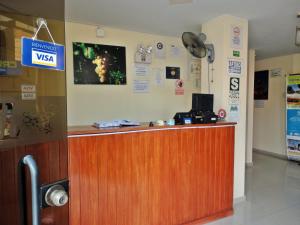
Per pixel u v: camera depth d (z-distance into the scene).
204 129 2.59
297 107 5.02
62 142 1.08
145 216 2.24
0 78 0.86
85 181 1.91
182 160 2.45
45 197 0.90
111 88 3.67
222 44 2.97
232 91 3.03
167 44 4.09
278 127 5.67
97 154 1.96
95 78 3.55
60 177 1.06
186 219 2.51
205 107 2.75
